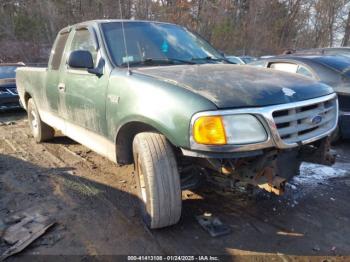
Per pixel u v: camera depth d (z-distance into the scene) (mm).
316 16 37750
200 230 3285
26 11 26375
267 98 2787
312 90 3160
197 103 2711
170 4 29859
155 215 3092
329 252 2971
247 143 2672
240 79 3092
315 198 3936
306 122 3002
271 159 2852
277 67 6484
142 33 4102
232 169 2971
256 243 3094
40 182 4434
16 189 4227
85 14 24422
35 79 5574
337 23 37406
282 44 36094
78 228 3348
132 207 3744
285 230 3293
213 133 2631
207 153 2699
